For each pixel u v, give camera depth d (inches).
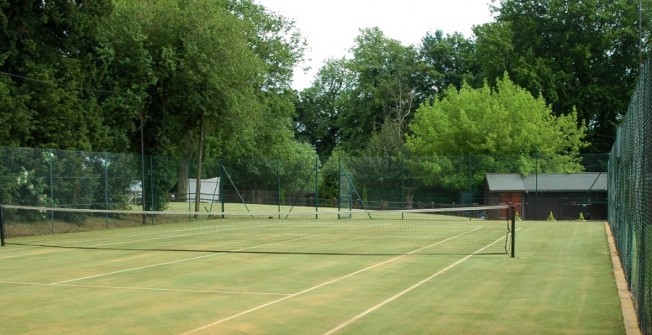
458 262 642.8
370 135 2994.6
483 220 1418.6
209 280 536.4
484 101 1926.7
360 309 406.9
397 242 882.8
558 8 2215.8
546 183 1558.8
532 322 365.1
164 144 1461.6
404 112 2957.7
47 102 1139.9
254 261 664.4
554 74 2178.9
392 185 1590.8
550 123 1959.9
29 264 655.8
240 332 347.9
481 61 2443.4
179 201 1518.2
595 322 364.2
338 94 3535.9
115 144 1350.9
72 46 1254.9
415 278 537.6
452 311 397.7
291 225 1277.1
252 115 1514.5
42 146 1131.9
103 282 530.9
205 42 1381.6
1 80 1079.0
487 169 1585.9
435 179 1583.4
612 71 2262.6
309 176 1588.3
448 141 1929.1
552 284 500.7
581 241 878.4
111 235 1037.8
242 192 1615.4
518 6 2308.1
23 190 1018.7
